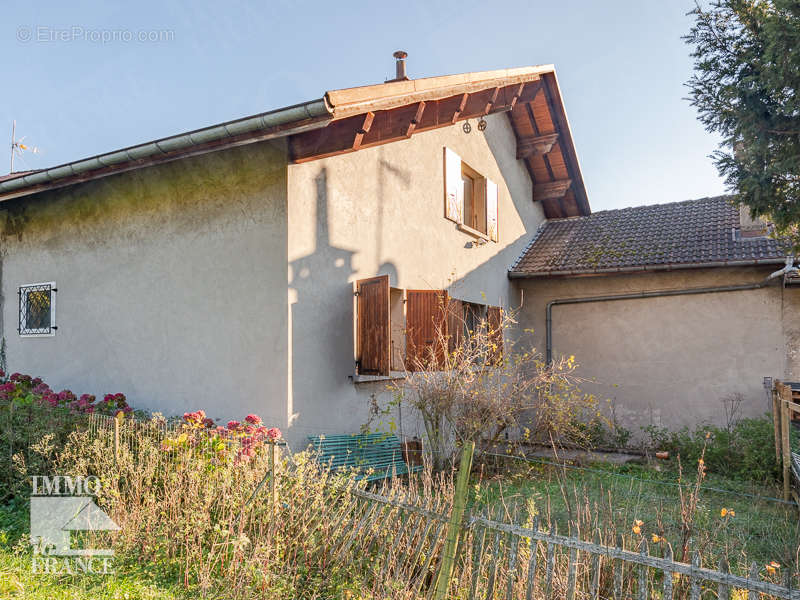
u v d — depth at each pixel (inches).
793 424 326.0
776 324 400.8
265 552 151.1
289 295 237.1
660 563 112.3
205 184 265.9
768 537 202.4
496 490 264.2
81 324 311.9
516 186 494.6
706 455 342.6
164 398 273.4
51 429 222.1
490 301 431.8
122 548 170.1
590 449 388.5
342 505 159.0
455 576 136.1
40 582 150.2
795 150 235.3
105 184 304.8
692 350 426.9
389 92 231.6
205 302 262.8
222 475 170.2
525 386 321.7
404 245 320.5
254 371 244.2
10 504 212.2
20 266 347.3
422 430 330.6
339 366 265.3
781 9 219.6
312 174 253.6
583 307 470.6
